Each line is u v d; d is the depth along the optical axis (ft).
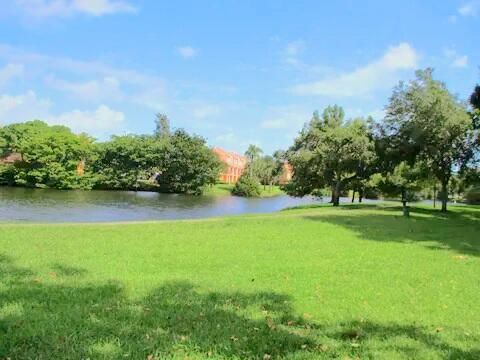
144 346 16.92
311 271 32.68
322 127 143.95
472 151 108.27
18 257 33.37
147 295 24.35
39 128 307.17
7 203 152.05
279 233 55.47
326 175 140.77
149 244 42.93
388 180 179.32
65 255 35.12
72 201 176.96
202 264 33.96
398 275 32.24
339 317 22.15
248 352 16.92
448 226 71.31
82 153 283.59
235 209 177.06
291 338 18.67
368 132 130.72
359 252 42.24
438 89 104.58
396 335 19.81
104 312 20.89
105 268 30.89
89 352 16.12
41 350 16.19
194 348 17.03
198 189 297.12
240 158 490.90
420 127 104.22
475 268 35.96
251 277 30.01
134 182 294.87
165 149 294.46
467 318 22.82
